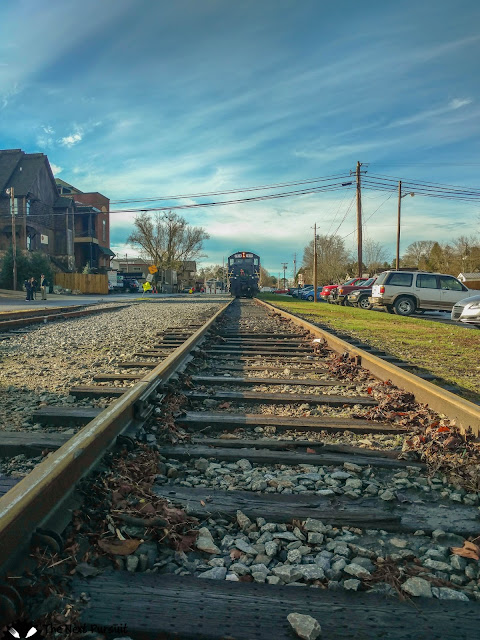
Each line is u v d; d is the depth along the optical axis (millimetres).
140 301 32344
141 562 2178
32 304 25797
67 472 2555
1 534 1865
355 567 2158
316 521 2574
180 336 10414
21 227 46094
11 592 1772
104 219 69812
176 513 2545
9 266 40344
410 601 1970
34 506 2162
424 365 7711
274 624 1817
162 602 1912
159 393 4656
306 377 6547
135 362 7066
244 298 42500
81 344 9328
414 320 17172
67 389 5484
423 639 1772
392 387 5562
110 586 1998
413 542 2467
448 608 1943
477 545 2406
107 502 2564
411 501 2916
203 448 3639
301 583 2104
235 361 7672
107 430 3238
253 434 4129
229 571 2168
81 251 59750
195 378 5926
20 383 5809
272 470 3387
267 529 2527
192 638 1737
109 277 60750
